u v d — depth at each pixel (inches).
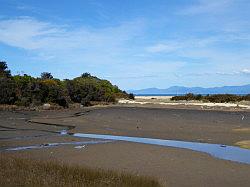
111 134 1551.4
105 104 4409.5
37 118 2373.3
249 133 1530.5
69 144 1240.2
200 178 757.9
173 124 1929.1
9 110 3186.5
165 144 1266.0
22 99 3472.0
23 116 2571.4
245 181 733.3
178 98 5098.4
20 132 1605.6
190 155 1016.9
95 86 4662.9
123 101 4852.4
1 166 677.3
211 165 888.3
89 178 628.1
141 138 1423.5
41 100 3666.3
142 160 948.6
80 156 1005.2
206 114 2674.7
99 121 2138.3
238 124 1909.4
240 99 4443.9
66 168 684.7
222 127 1766.7
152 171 820.6
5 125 1898.4
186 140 1358.3
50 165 702.5
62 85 4163.4
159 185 633.6
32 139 1376.7
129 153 1048.8
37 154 1032.8
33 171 642.2
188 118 2304.4
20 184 543.8
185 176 774.5
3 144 1242.6
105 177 636.1
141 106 4028.1
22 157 862.5
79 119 2284.7
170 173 802.2
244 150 1128.2
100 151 1082.7
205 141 1326.3
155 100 5142.7
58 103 3789.4
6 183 544.4
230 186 695.1
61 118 2375.7
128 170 822.5
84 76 5610.2
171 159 961.5
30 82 3762.3
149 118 2320.4
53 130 1707.7
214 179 749.9
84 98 4237.2
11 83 3523.6
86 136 1488.7
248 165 887.7
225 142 1296.8
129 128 1769.2
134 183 610.2
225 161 935.7
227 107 3506.4
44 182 560.4
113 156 1003.9
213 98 4630.9
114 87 5684.1
